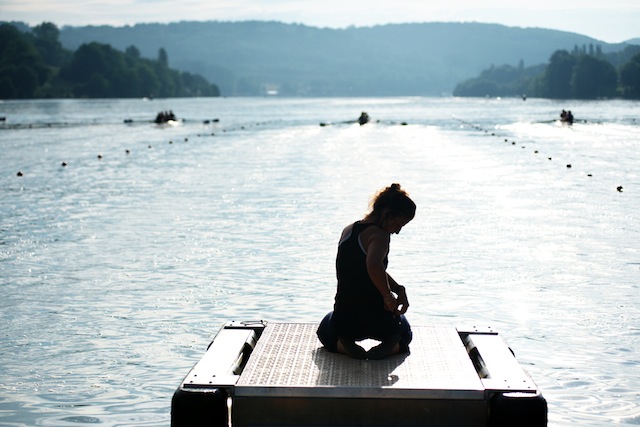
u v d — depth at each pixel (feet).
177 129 288.51
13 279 53.11
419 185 105.91
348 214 79.82
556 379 33.96
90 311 44.96
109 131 277.23
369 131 264.11
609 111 480.64
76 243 66.13
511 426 24.72
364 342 30.71
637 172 122.72
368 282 28.12
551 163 139.64
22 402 32.17
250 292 48.67
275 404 25.36
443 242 64.08
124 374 35.19
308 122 346.95
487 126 296.30
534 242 64.03
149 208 87.20
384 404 25.16
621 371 34.83
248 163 143.54
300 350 29.17
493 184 106.63
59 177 124.16
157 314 44.16
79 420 30.48
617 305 45.11
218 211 83.66
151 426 29.86
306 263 56.65
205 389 25.58
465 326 32.63
